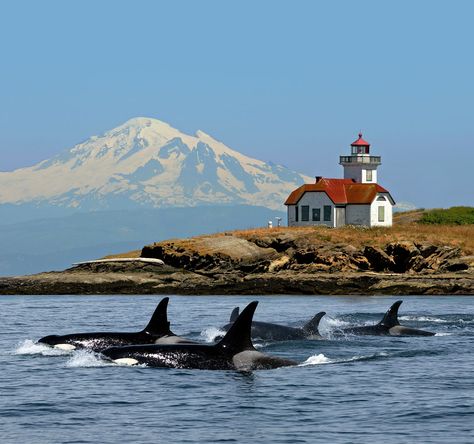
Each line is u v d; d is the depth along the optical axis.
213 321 113.94
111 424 50.53
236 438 47.66
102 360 68.25
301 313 131.25
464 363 70.94
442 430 49.06
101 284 199.88
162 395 57.56
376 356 74.25
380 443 46.56
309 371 66.12
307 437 47.81
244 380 62.12
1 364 69.06
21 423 50.75
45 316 127.19
